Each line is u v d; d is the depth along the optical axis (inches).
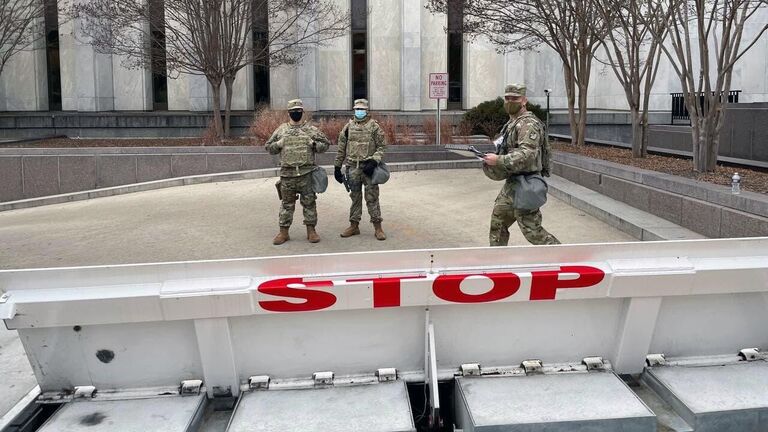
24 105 1172.5
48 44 1175.6
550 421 127.6
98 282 137.7
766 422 134.0
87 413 137.6
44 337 141.8
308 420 131.0
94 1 1064.2
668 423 135.9
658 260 147.7
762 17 958.4
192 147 636.1
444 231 383.6
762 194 314.3
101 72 1135.0
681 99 951.6
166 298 135.6
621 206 406.3
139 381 146.3
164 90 1182.9
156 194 550.9
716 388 142.3
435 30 1129.4
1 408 162.1
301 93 1094.4
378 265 142.6
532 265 145.6
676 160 514.9
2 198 604.7
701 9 410.3
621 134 987.3
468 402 136.0
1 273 135.7
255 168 624.7
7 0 875.4
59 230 423.5
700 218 327.3
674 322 154.7
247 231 396.8
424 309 145.7
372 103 1139.3
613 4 532.7
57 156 606.2
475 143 761.6
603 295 145.6
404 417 131.3
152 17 806.5
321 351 146.9
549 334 151.3
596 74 1123.3
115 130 1041.5
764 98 977.5
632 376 154.2
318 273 141.8
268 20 961.5
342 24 1038.4
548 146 241.3
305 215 360.8
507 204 243.3
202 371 145.9
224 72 795.4
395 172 620.7
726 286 147.9
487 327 149.1
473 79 1122.7
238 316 141.1
